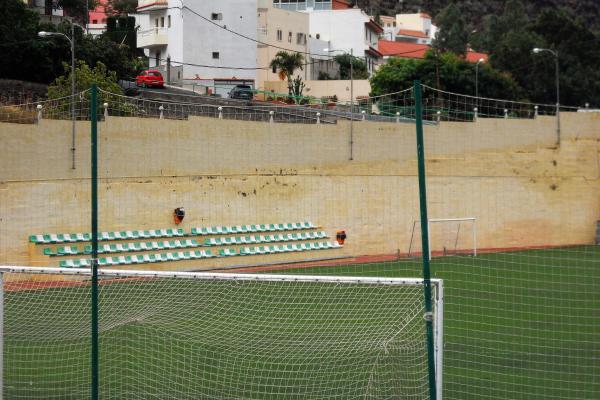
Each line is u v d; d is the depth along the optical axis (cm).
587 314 4400
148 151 6475
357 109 10562
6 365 3188
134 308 3803
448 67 12656
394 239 7638
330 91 13925
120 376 3081
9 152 5803
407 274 5938
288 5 16925
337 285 3988
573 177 8544
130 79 11225
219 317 3659
